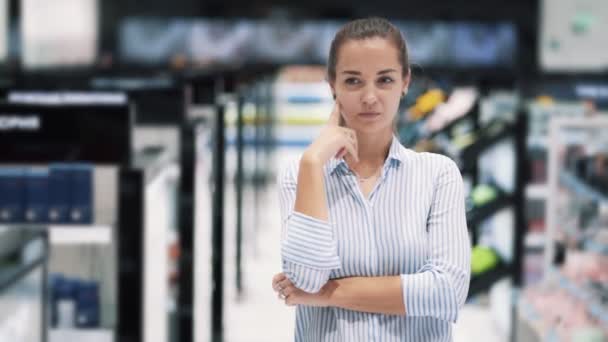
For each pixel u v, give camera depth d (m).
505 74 7.95
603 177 5.38
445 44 9.56
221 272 6.09
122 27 9.84
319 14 9.77
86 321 4.18
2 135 4.05
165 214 4.48
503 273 5.82
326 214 2.08
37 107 4.05
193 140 4.99
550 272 5.66
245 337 6.91
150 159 4.14
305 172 2.08
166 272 4.64
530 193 6.81
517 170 5.81
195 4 9.72
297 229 2.07
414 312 2.12
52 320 4.17
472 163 6.01
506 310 6.37
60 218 3.73
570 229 5.71
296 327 2.32
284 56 9.79
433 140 7.46
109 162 4.04
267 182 13.57
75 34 9.98
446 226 2.18
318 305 2.16
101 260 4.29
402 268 2.17
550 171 5.91
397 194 2.19
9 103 4.05
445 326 2.20
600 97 7.51
